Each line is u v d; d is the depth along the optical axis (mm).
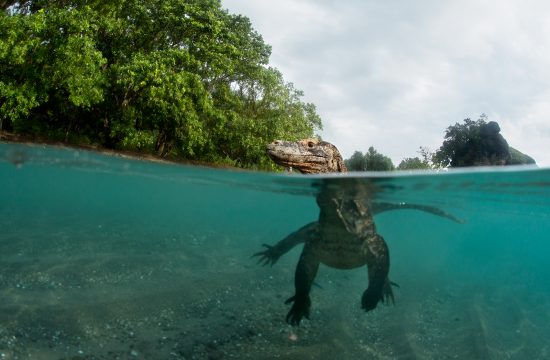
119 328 7262
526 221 19688
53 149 14336
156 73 25234
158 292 9055
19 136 24516
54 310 7523
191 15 29578
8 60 21922
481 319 10211
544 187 9477
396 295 11844
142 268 10734
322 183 9219
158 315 7977
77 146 25453
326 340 7789
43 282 8859
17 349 6133
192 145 29328
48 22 22266
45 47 22328
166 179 16953
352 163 11586
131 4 28688
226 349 6992
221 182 15203
